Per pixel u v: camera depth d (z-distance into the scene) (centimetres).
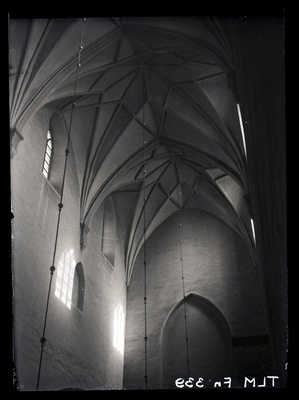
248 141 957
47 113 1684
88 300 1844
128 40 1722
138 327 2292
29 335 1295
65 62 1530
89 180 1992
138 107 2086
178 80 1966
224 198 2367
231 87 1363
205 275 2339
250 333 2109
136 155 2209
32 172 1473
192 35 1529
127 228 2473
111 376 1986
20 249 1309
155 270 2455
